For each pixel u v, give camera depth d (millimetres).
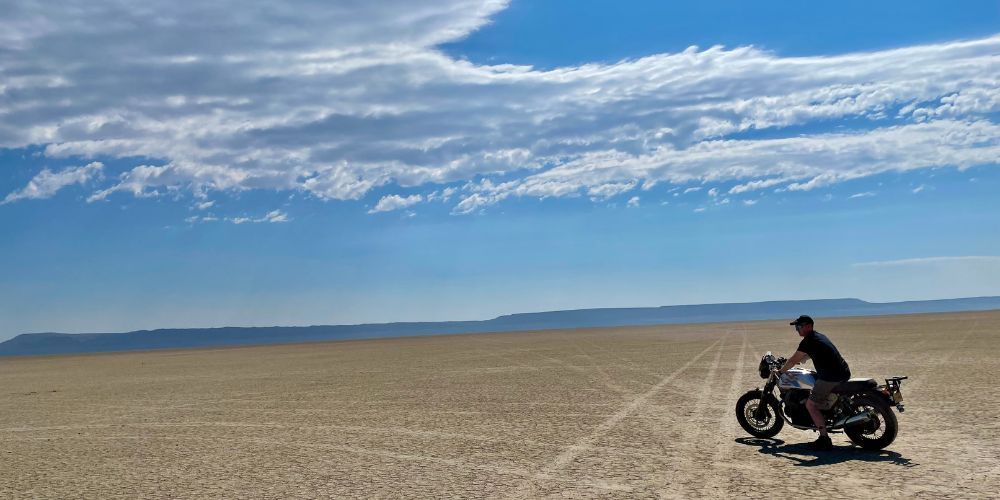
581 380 26438
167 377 39406
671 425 15930
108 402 26469
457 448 14281
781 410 13836
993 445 12836
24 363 79562
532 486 11117
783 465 11891
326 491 11320
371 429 17078
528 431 15859
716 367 29703
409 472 12359
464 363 39406
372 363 43906
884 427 12898
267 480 12203
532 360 39250
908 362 28766
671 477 11344
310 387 28609
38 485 12609
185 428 18672
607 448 13703
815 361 12898
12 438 18578
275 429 17766
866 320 99312
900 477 10875
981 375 23203
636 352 42625
